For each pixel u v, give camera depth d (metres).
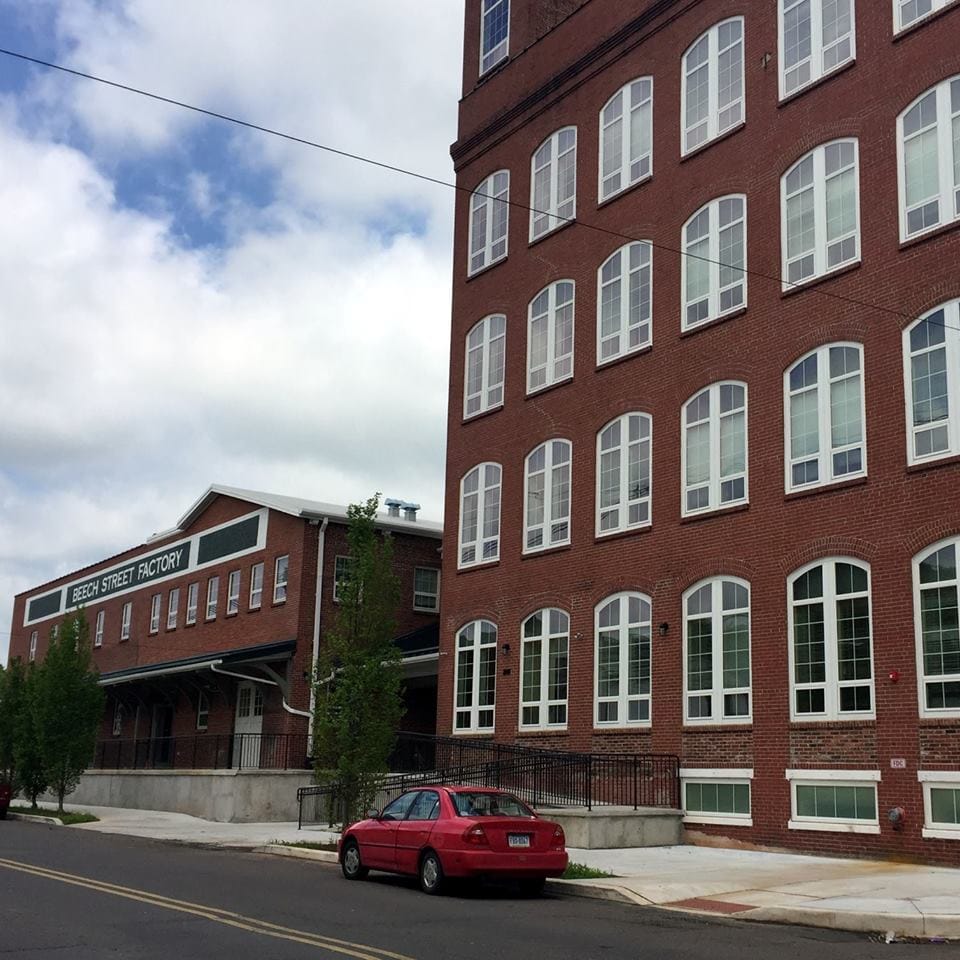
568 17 31.88
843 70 23.66
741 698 23.44
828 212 23.53
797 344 23.59
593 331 29.23
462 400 33.75
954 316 20.70
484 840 15.57
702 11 27.55
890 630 20.69
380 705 22.73
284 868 19.44
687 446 25.91
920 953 11.69
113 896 14.48
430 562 42.62
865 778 20.53
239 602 43.00
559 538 29.23
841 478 22.11
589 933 12.47
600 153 30.12
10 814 34.66
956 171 21.14
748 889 16.09
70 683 35.25
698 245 26.58
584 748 27.00
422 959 10.39
